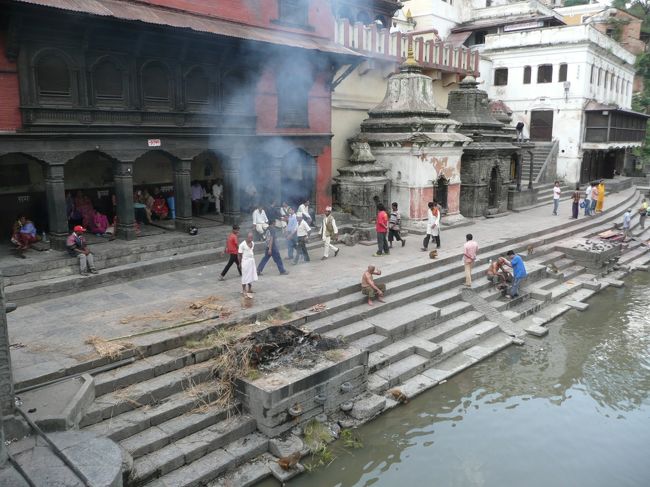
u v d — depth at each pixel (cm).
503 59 3472
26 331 995
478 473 847
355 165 1975
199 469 775
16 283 1159
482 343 1292
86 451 682
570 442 933
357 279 1363
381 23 2523
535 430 964
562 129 3303
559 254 1917
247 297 1152
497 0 4069
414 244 1805
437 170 2047
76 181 1555
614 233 2278
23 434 705
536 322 1441
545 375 1166
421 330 1254
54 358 880
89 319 1056
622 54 3759
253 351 922
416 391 1054
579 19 4584
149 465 750
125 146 1339
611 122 3262
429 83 2086
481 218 2336
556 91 3291
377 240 1705
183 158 1471
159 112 1385
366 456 873
